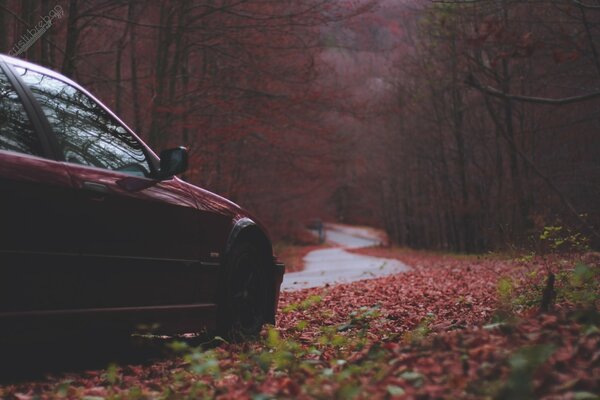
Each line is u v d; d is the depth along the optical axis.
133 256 5.22
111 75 20.72
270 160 24.70
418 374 3.73
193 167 18.17
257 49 18.59
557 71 20.50
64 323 4.61
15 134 4.51
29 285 4.39
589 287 7.34
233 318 6.46
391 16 22.03
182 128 18.28
